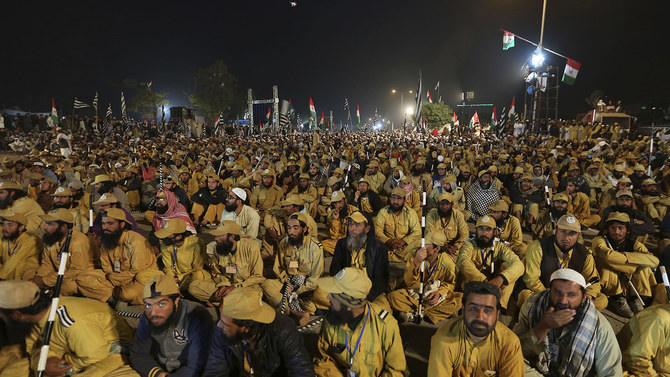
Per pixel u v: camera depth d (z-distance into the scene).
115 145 25.80
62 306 3.45
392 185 10.29
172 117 44.28
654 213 9.14
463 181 12.18
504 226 6.68
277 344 3.21
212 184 9.83
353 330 3.34
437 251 5.18
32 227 6.31
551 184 10.83
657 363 3.31
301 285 5.35
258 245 5.59
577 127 29.20
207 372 3.13
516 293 5.28
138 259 5.52
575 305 3.15
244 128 46.84
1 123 31.67
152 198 11.54
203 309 3.50
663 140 25.62
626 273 5.33
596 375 3.23
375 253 5.43
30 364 3.26
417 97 16.31
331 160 15.06
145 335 3.40
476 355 3.12
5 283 3.02
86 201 8.99
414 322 5.24
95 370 3.44
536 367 3.45
